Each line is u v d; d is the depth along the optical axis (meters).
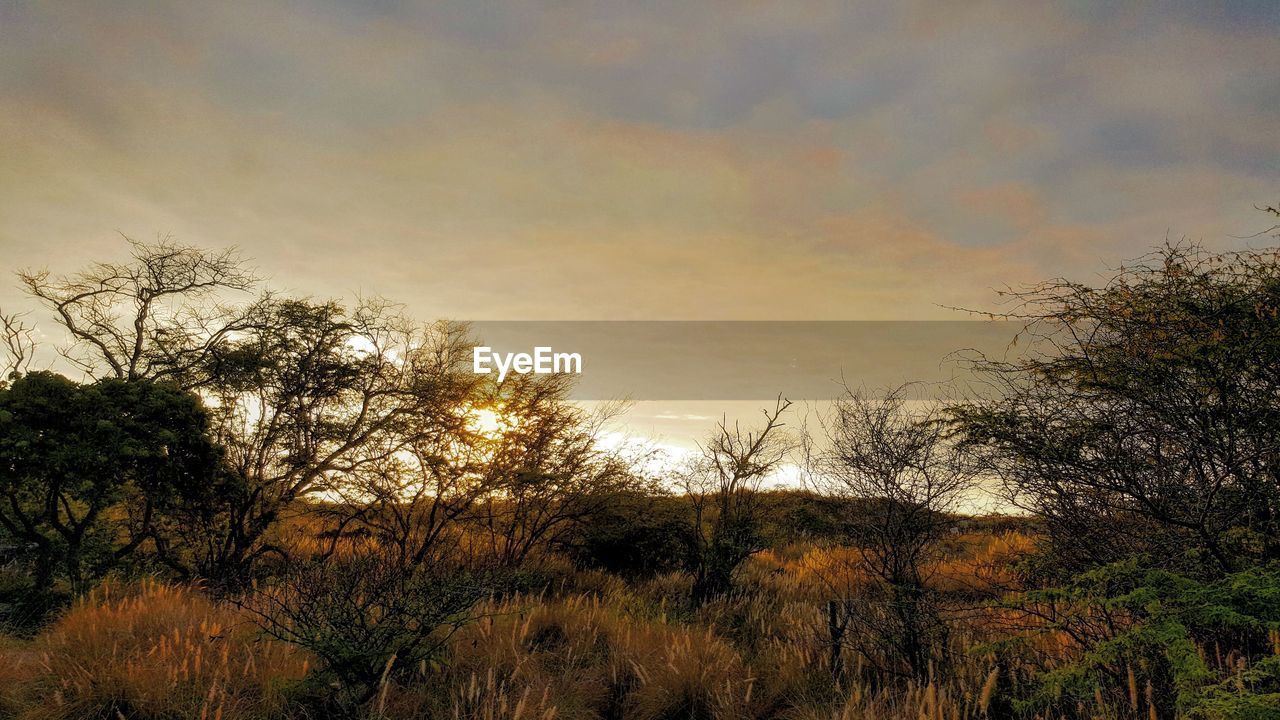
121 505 9.06
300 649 5.38
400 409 10.41
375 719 4.43
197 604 6.97
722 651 5.96
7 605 7.35
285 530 11.00
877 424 5.88
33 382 7.77
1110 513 4.77
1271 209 4.25
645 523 11.44
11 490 7.60
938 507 5.51
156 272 11.55
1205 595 3.60
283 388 10.32
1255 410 4.13
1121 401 4.62
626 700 5.30
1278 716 2.68
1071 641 4.89
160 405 8.36
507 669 5.43
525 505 10.80
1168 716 3.80
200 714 4.30
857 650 5.61
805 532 10.23
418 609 5.20
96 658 4.96
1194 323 4.34
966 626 5.42
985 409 5.21
